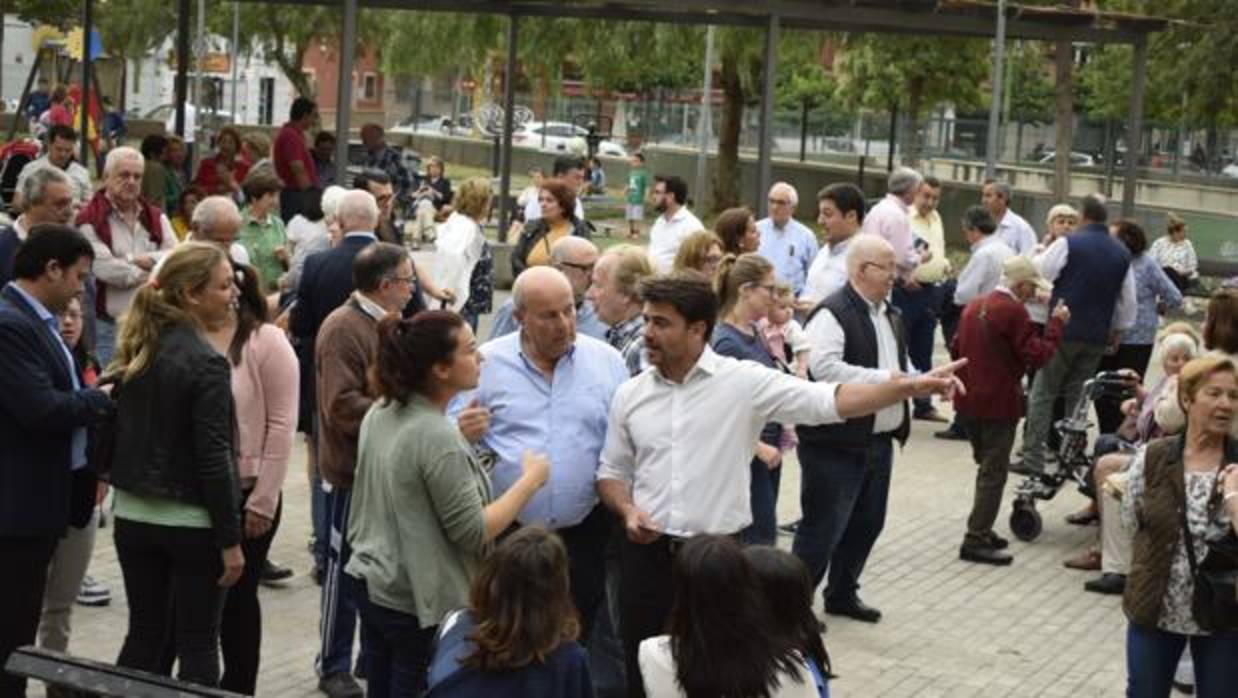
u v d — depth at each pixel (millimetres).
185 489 6789
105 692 4668
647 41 36281
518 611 5004
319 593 9961
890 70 39938
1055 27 22641
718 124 49469
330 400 7805
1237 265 28062
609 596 7992
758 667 5016
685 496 7051
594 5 22781
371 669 6539
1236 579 6867
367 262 7871
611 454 7176
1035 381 14250
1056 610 10742
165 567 6973
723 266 8805
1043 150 44219
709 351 7164
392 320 6285
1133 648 7121
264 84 59125
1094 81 42469
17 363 6785
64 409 6762
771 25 19969
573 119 55656
